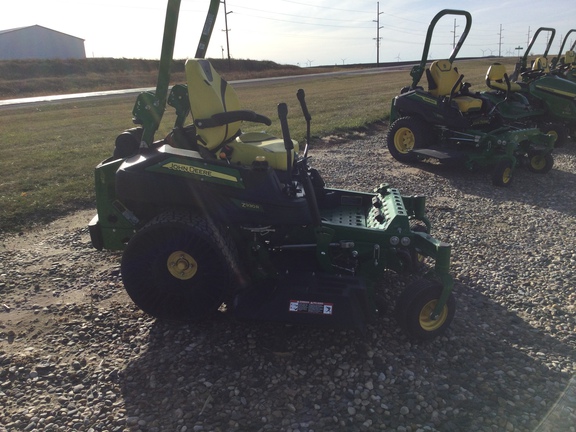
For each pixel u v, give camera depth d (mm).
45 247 5129
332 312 3225
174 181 3336
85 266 4664
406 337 3572
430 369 3240
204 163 3346
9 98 31453
